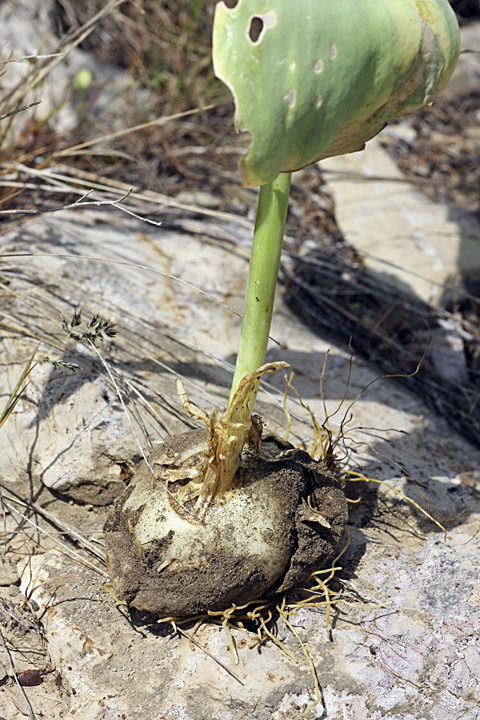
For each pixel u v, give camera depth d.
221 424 0.41
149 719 0.41
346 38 0.38
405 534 0.47
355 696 0.41
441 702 0.41
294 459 0.44
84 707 0.41
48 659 0.43
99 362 0.49
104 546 0.45
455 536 0.47
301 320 0.58
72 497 0.48
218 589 0.41
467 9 1.08
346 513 0.43
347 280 0.60
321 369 0.53
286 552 0.42
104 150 0.60
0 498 0.46
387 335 0.58
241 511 0.42
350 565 0.45
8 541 0.46
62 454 0.48
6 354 0.50
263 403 0.50
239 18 0.37
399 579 0.45
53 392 0.49
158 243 0.58
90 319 0.51
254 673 0.41
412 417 0.52
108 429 0.48
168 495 0.42
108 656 0.42
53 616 0.44
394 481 0.48
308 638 0.42
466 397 0.54
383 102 0.39
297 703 0.41
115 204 0.46
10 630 0.44
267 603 0.43
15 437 0.48
